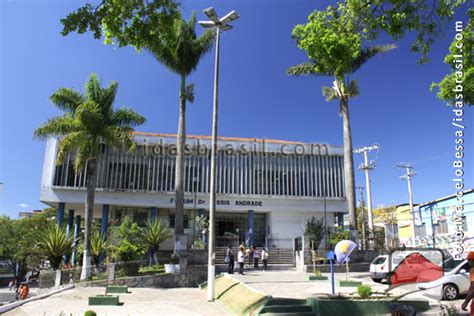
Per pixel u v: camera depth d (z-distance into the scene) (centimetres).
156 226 2450
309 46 904
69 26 725
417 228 3925
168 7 755
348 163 2616
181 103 2603
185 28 2653
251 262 2839
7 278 5191
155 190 3350
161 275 2128
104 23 732
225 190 3503
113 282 2031
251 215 3522
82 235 2792
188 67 2644
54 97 2317
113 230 2430
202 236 2877
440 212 3528
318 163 3747
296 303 1181
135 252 2227
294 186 3644
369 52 2702
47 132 2272
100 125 2327
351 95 2770
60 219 3162
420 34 891
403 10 820
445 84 1030
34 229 4391
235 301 1393
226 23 1717
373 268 1802
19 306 1405
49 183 3178
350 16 884
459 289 1281
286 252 3047
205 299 1619
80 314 1250
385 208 5612
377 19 841
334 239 2523
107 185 3275
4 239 4275
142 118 2448
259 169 3616
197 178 3481
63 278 2039
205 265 2262
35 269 4350
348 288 1603
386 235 4759
